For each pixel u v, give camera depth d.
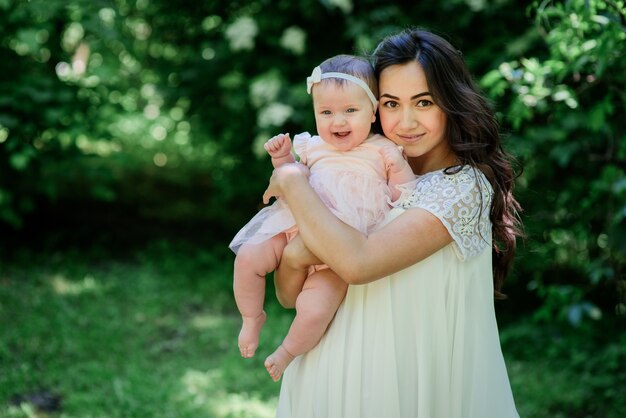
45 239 6.76
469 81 2.06
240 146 6.35
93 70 5.78
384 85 2.01
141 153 8.62
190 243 6.94
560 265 5.68
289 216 2.04
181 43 6.66
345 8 5.22
